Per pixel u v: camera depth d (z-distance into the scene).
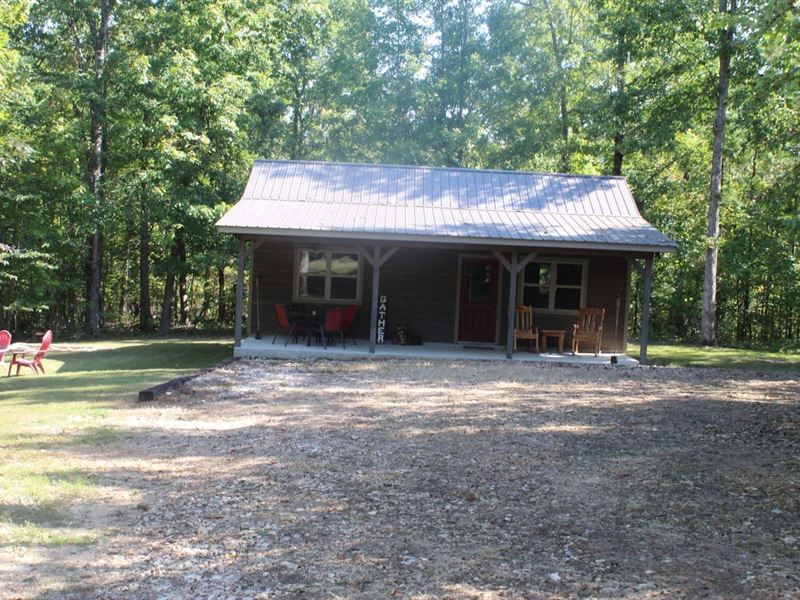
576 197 17.86
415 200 17.36
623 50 22.62
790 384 12.60
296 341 16.50
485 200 17.59
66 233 24.41
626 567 4.40
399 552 4.65
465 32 33.75
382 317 16.98
